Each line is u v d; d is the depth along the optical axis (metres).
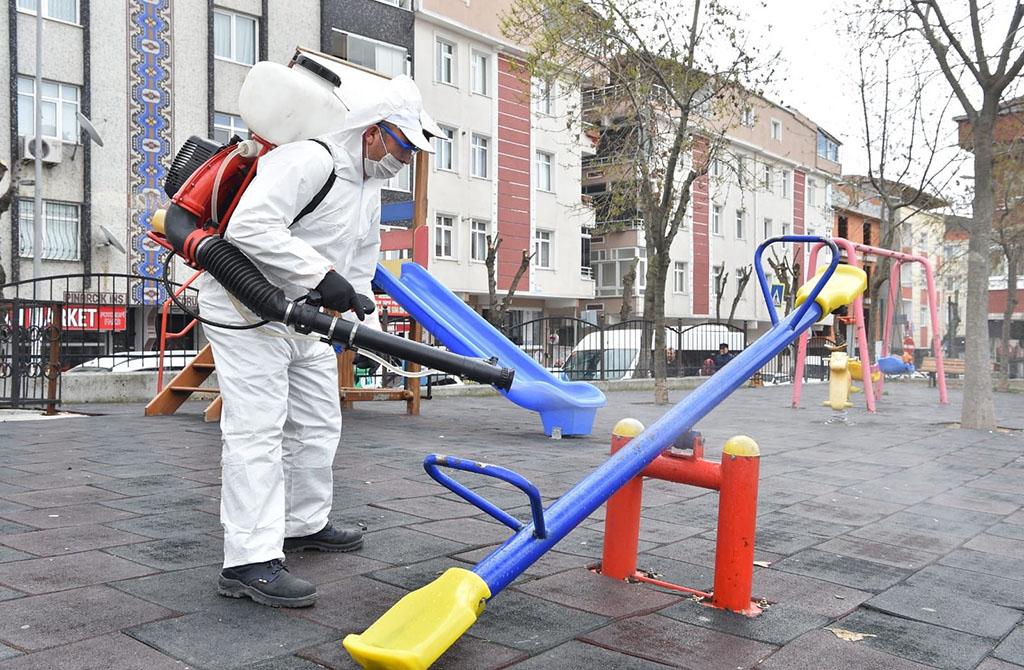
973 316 9.96
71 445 6.57
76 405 10.38
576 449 7.19
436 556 3.60
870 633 2.90
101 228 21.64
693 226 38.91
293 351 3.29
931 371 21.09
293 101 2.86
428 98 28.56
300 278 2.71
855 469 6.61
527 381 8.06
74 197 21.48
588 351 17.73
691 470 3.17
